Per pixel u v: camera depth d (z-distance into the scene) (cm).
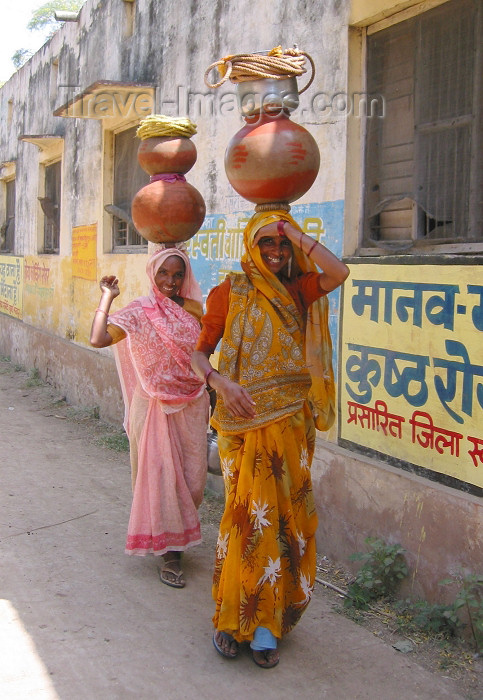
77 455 655
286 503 302
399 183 401
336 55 424
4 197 1327
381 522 383
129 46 720
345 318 416
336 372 426
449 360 347
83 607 362
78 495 540
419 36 383
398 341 378
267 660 310
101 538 456
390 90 404
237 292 299
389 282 382
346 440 421
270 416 296
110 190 782
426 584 355
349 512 407
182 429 395
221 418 305
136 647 325
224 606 304
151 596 378
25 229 1148
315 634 341
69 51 920
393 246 398
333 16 425
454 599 338
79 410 823
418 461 369
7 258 1259
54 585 385
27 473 593
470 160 356
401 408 378
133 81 704
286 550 306
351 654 324
